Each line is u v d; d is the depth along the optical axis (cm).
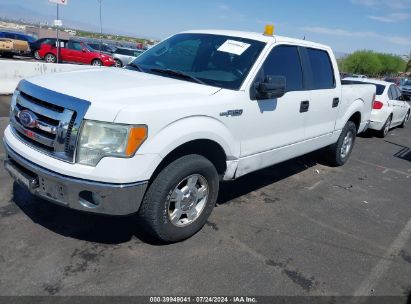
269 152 441
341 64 8012
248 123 393
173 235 346
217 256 343
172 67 423
